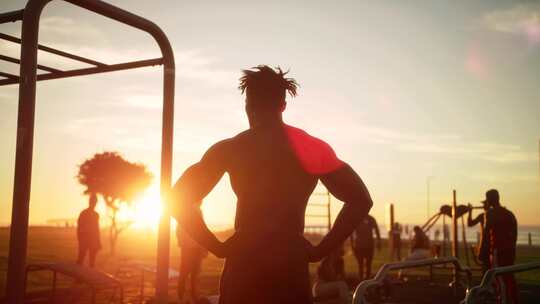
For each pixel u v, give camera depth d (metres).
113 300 10.35
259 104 2.14
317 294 5.43
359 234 14.18
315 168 2.02
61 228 97.69
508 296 8.51
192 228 1.96
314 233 28.05
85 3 3.82
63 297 10.62
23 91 3.35
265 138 2.09
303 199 2.06
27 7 3.43
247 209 2.02
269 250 1.95
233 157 2.08
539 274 19.16
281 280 1.93
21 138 3.31
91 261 13.54
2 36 4.53
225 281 1.99
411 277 16.88
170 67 4.53
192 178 2.03
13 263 3.20
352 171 2.05
